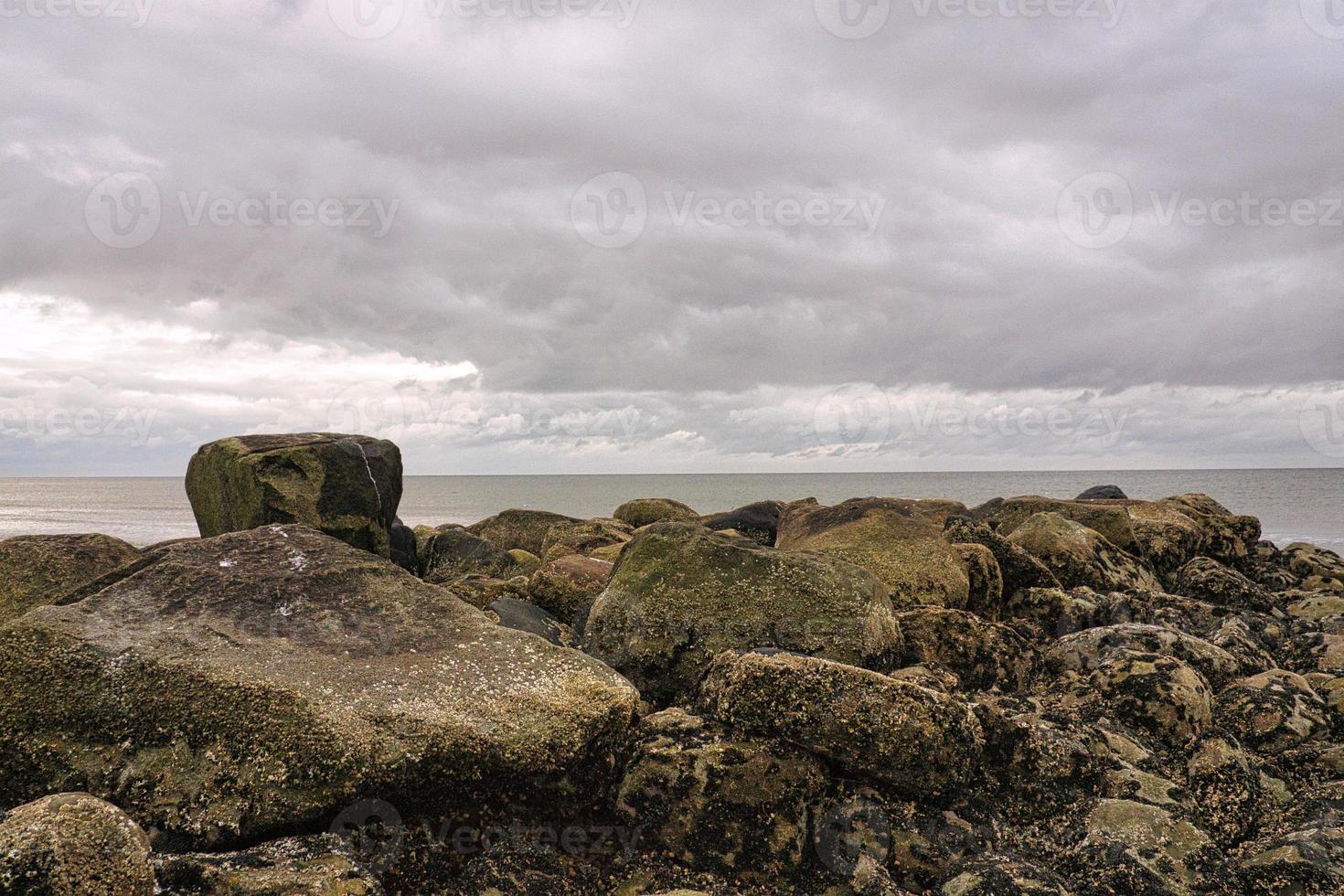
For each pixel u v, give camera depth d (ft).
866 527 38.91
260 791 18.51
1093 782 23.07
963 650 30.53
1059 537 46.62
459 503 249.75
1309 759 25.68
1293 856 19.60
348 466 41.16
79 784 18.83
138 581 23.25
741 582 28.91
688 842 20.25
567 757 20.57
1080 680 28.58
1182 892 19.24
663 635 28.27
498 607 32.04
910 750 20.98
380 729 19.40
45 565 33.55
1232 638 34.22
